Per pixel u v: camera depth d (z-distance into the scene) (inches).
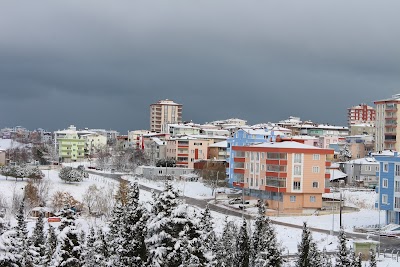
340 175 6756.9
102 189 4758.9
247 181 5083.7
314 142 7101.4
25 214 4018.2
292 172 4692.4
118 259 1600.6
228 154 6378.0
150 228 1330.0
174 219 1328.7
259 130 6461.6
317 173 4751.5
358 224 4072.3
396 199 3927.2
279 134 6456.7
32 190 4389.8
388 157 3993.6
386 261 2733.8
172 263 1315.2
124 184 4271.7
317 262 1898.4
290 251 2938.0
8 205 4264.3
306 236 1877.5
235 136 6348.4
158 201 1348.4
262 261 1720.0
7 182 5177.2
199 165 7165.4
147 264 1445.6
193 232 1396.4
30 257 1534.2
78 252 1574.8
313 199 4744.1
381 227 3873.0
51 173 6259.8
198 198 5172.2
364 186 6402.6
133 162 7795.3
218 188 5767.7
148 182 5851.4
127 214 1636.3
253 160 5036.9
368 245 2797.7
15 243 1246.9
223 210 4527.6
